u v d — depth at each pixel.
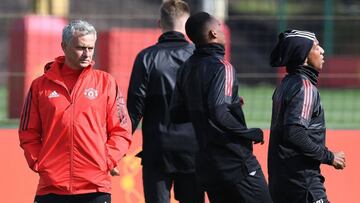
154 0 73.88
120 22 73.44
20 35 42.94
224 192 21.20
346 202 30.41
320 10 67.00
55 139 19.67
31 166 19.84
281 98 20.92
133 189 29.69
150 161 24.06
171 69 23.78
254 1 70.25
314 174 20.95
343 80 56.28
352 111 48.47
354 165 30.56
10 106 41.44
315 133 20.86
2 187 30.00
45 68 20.25
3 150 30.11
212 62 20.98
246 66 53.03
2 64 65.94
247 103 48.09
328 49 58.44
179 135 23.77
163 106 23.81
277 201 21.28
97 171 19.75
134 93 23.91
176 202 28.72
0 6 79.06
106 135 20.14
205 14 21.48
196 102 21.09
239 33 52.88
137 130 29.84
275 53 21.36
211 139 20.91
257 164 21.25
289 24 59.53
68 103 19.70
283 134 20.78
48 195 19.86
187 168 23.89
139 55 24.02
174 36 24.02
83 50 19.66
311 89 20.67
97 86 19.95
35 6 51.59
